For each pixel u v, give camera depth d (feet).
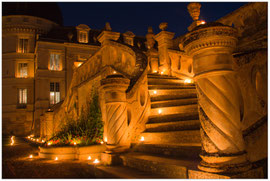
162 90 25.02
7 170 18.12
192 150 14.30
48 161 21.97
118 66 28.60
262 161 11.63
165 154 16.31
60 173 16.43
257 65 12.50
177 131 17.48
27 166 19.71
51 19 96.53
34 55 90.48
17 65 89.76
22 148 36.88
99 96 30.01
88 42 91.56
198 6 24.73
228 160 9.70
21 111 87.20
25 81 88.69
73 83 43.24
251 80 12.77
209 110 10.11
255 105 12.59
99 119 27.78
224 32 9.96
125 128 18.52
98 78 31.14
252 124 12.53
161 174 12.89
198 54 10.53
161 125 19.94
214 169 9.80
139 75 21.67
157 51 33.91
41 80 80.18
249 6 13.69
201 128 10.68
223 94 9.96
